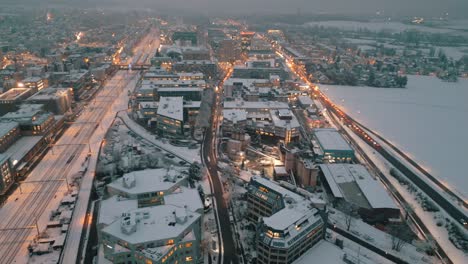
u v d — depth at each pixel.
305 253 156.38
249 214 195.12
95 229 186.62
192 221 161.00
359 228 193.62
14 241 176.75
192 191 192.38
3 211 199.50
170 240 148.62
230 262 165.88
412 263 167.00
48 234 181.75
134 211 163.00
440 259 173.88
